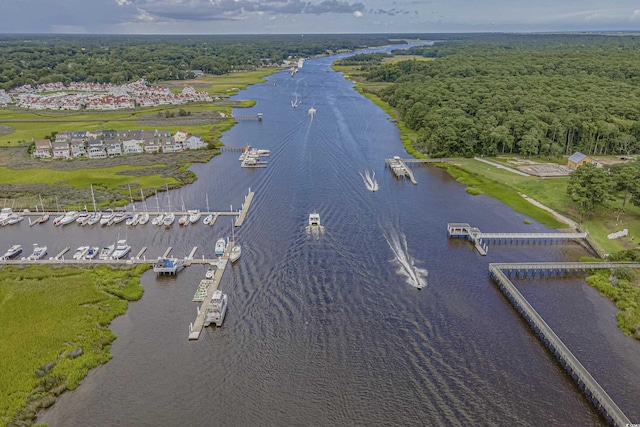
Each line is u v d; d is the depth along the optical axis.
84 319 84.69
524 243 115.31
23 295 92.06
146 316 86.81
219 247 109.12
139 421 64.12
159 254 110.69
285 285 95.50
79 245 115.75
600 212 131.62
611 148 187.88
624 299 90.62
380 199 143.38
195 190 154.38
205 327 83.06
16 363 73.62
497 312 87.38
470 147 188.12
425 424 63.25
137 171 174.50
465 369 72.81
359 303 89.44
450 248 112.25
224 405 66.62
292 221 127.19
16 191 152.25
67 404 66.81
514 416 64.38
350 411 65.44
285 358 75.25
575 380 70.62
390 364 73.75
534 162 179.12
